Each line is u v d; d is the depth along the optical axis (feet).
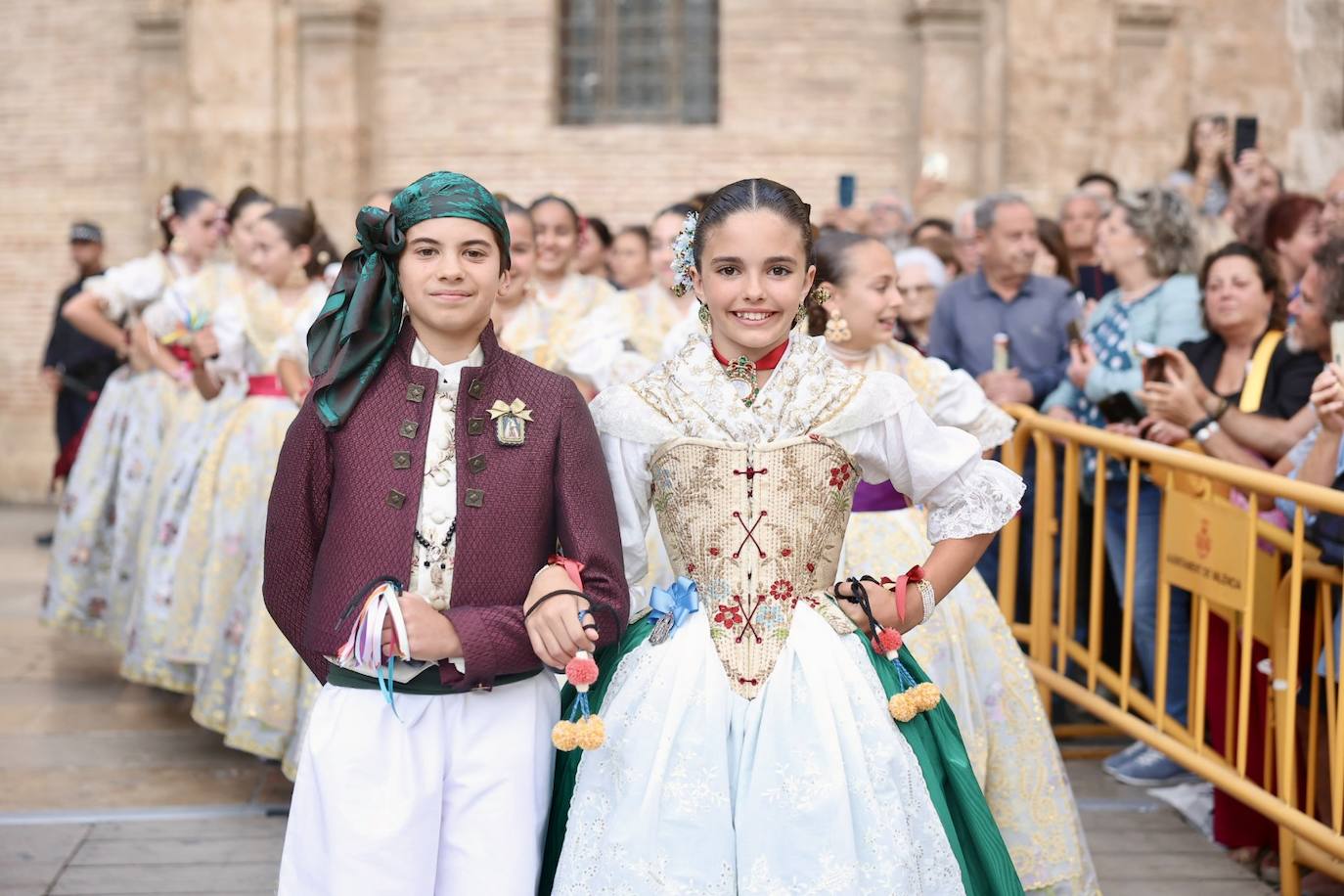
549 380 8.86
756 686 8.79
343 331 8.48
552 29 34.96
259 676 15.81
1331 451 12.56
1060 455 18.30
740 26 34.53
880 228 25.66
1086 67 32.53
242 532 17.48
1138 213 17.90
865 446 9.14
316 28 34.50
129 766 17.11
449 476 8.64
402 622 8.18
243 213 18.63
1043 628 17.17
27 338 38.22
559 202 20.12
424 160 35.50
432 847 8.50
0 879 13.60
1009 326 19.97
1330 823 12.91
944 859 8.71
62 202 37.78
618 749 8.65
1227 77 32.42
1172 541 14.35
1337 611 12.82
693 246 9.28
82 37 37.32
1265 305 15.88
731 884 8.40
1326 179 28.43
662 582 10.73
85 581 21.88
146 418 21.49
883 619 9.09
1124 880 13.48
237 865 14.05
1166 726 14.56
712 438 8.96
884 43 34.27
